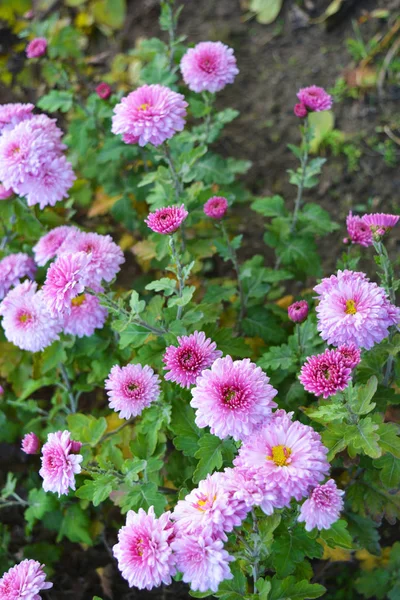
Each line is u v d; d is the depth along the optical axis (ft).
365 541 2.64
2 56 4.46
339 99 3.93
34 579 2.20
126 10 4.46
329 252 3.55
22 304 2.73
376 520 2.58
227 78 2.99
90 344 2.96
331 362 2.18
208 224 3.37
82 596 3.01
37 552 3.00
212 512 2.02
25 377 3.15
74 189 3.50
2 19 4.59
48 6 4.59
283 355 2.68
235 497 2.02
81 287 2.39
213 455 2.33
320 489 2.07
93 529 2.95
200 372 2.31
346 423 2.27
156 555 2.01
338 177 3.72
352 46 4.06
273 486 2.02
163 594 2.94
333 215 3.64
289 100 4.01
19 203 3.06
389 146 3.75
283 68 4.14
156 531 2.04
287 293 3.49
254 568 2.20
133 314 2.48
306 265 3.11
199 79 2.98
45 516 2.98
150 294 3.37
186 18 4.42
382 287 2.43
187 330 2.69
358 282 2.25
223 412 2.13
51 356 2.89
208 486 2.08
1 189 3.00
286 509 2.25
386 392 2.53
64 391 3.09
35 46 3.52
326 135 3.79
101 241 2.78
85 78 4.23
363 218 2.47
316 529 2.23
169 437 2.75
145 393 2.40
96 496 2.37
